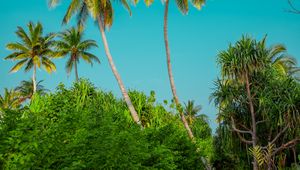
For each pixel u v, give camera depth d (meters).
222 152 26.09
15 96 57.84
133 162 9.61
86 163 7.89
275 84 23.64
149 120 20.81
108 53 27.17
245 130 25.42
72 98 17.19
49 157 7.36
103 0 27.03
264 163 23.39
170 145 15.37
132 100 22.19
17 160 7.22
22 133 7.74
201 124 38.41
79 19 30.22
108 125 10.50
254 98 24.28
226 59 24.11
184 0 27.95
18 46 51.06
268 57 24.83
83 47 50.06
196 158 17.62
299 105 22.89
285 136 23.28
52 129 8.38
